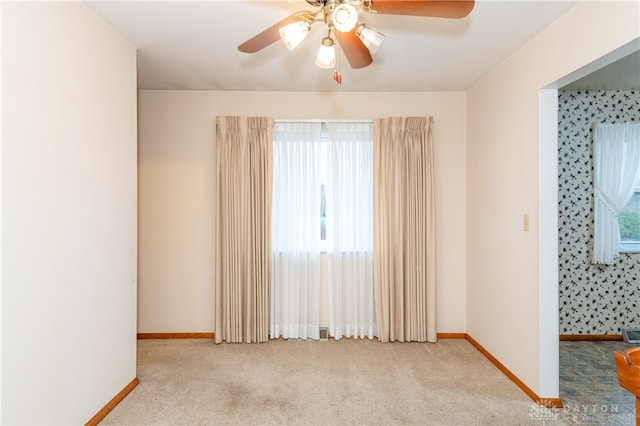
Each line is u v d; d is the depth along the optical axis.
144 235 3.33
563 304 3.44
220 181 3.23
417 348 3.12
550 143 2.20
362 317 3.36
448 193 3.38
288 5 1.89
